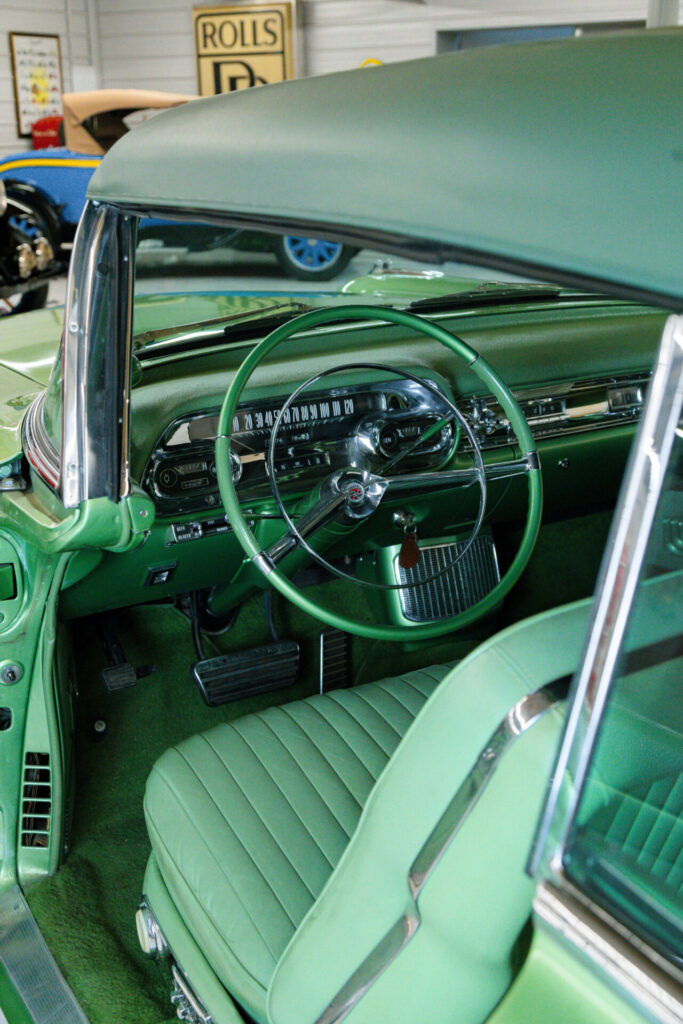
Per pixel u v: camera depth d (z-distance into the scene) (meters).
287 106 0.77
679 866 0.76
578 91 0.58
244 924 1.14
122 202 0.92
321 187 0.67
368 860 0.84
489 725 0.70
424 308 2.07
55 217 7.11
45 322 2.55
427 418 1.76
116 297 1.20
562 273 0.53
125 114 7.25
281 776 1.36
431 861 0.75
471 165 0.58
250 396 1.64
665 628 0.63
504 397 1.54
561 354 1.98
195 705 2.16
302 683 2.28
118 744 2.06
